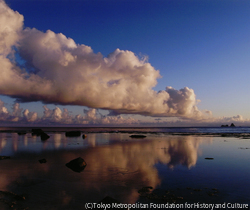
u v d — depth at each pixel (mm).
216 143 28469
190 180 10016
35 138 37219
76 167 12586
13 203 7234
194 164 13688
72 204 7164
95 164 13602
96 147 22969
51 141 30969
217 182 9711
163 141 31562
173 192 8359
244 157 16562
